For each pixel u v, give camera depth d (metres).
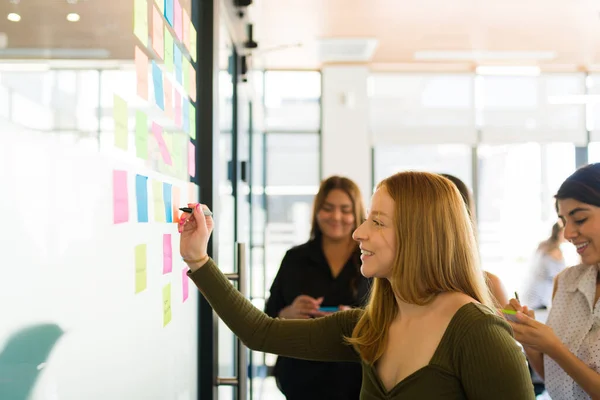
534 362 1.58
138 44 0.82
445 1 4.35
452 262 1.02
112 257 0.71
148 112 0.88
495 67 6.44
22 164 0.47
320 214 2.12
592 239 1.37
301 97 6.69
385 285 1.11
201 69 1.52
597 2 4.34
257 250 3.92
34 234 0.50
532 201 6.77
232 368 2.37
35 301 0.50
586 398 1.41
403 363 1.02
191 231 1.22
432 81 6.67
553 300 1.58
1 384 0.44
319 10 4.52
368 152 6.51
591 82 6.67
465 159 6.82
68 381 0.57
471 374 0.92
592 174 1.36
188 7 1.30
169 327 1.08
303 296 1.96
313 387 1.96
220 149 1.74
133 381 0.82
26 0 0.48
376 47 5.66
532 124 6.71
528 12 4.59
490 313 0.96
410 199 1.02
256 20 4.14
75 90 0.59
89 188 0.63
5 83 0.45
